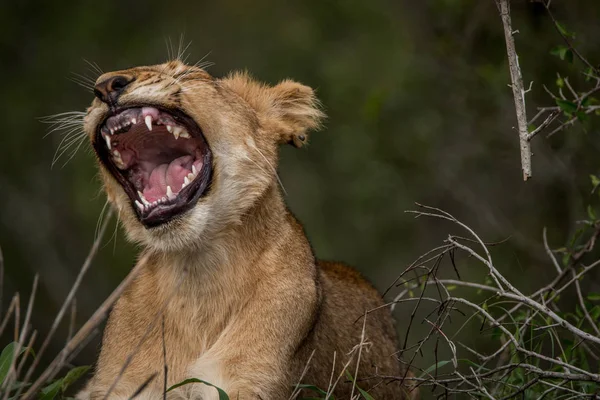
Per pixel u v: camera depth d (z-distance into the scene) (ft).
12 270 61.52
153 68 27.84
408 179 53.31
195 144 27.96
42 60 70.28
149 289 26.99
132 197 27.89
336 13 65.00
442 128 51.96
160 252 26.84
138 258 28.12
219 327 26.58
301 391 27.55
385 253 54.34
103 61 70.85
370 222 54.65
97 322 21.49
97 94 26.68
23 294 59.26
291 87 30.25
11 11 71.77
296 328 26.68
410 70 52.31
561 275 30.48
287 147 62.13
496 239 46.39
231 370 25.76
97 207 61.11
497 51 46.01
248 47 70.23
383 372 31.01
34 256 61.93
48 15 72.43
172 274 26.66
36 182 65.36
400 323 47.70
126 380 26.32
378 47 59.82
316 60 64.49
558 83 31.68
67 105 69.10
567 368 25.68
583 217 42.24
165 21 72.95
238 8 72.49
